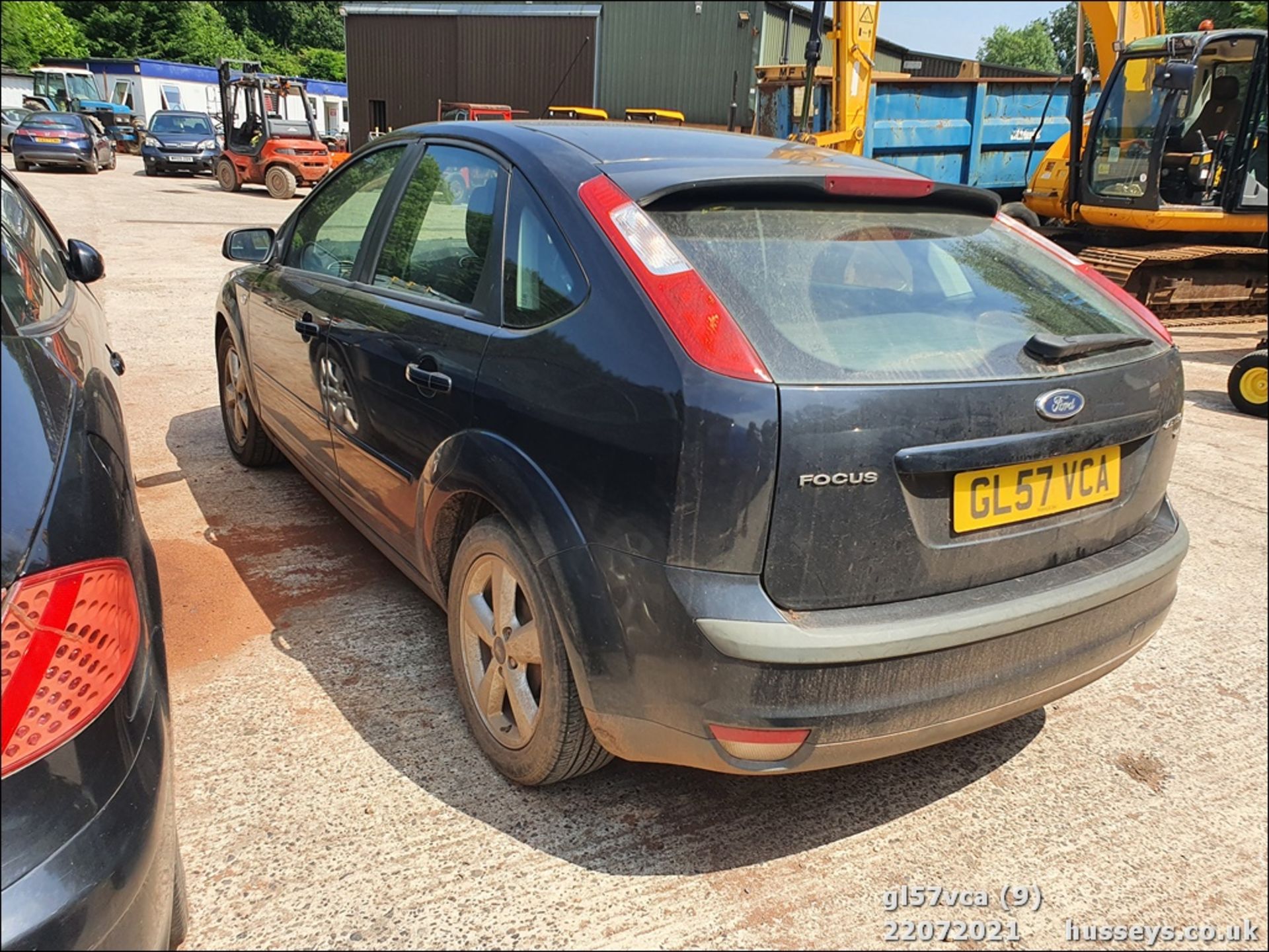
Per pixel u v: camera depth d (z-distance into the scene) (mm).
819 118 12344
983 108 12484
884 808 2520
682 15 22766
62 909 1417
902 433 1930
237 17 65000
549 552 2129
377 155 3383
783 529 1868
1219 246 11078
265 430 4266
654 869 2240
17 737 1428
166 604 3283
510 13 24500
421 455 2645
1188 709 3070
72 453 1716
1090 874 2328
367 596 3438
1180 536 2541
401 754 2580
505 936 2021
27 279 2332
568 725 2225
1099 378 2229
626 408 1977
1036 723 2965
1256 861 2398
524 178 2465
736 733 1909
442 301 2672
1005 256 2596
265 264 4035
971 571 2080
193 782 2416
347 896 2096
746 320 1978
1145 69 10086
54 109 31969
